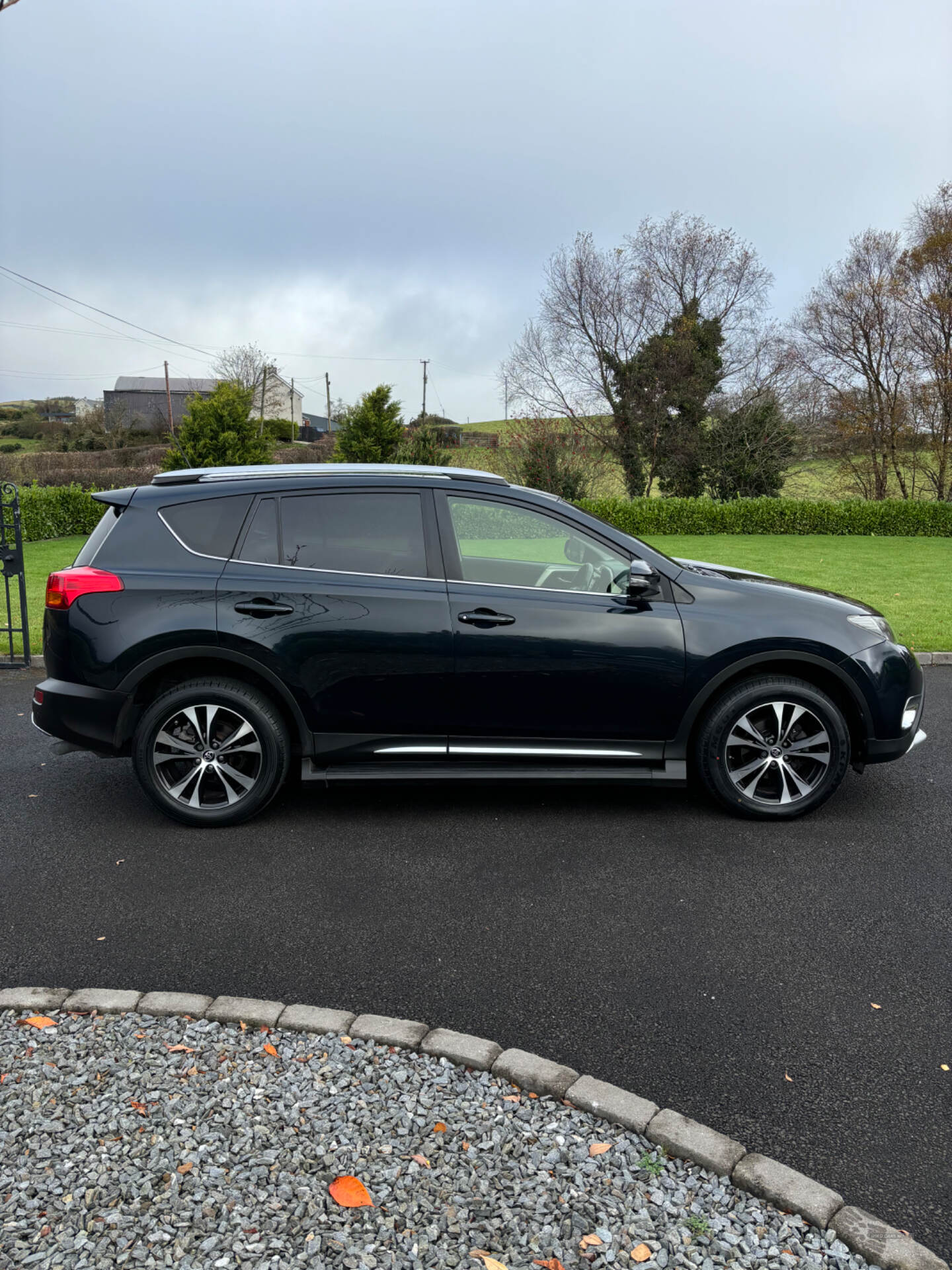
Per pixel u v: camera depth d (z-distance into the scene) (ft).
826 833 14.39
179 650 13.76
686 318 109.50
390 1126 7.27
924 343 91.15
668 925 11.28
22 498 63.87
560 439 96.27
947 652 29.50
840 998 9.64
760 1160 6.89
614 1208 6.45
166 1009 9.00
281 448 172.14
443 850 13.64
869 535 79.56
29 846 13.75
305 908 11.73
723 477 103.71
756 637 14.16
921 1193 6.87
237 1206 6.34
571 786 16.63
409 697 14.06
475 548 14.32
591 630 14.03
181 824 14.61
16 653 29.89
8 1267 5.75
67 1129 7.16
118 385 258.16
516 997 9.63
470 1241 6.10
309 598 13.85
